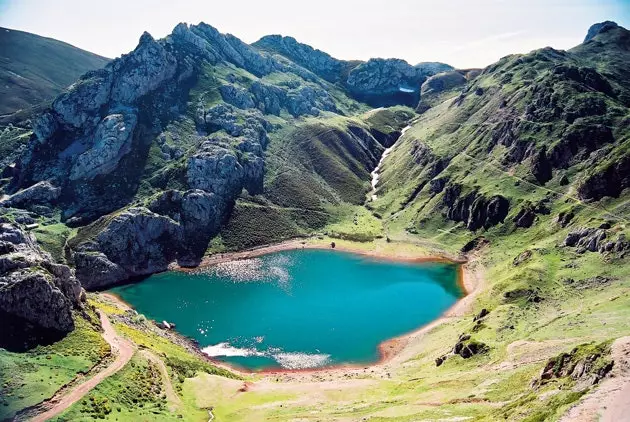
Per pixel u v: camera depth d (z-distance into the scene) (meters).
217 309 164.75
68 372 86.19
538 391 62.53
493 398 72.81
